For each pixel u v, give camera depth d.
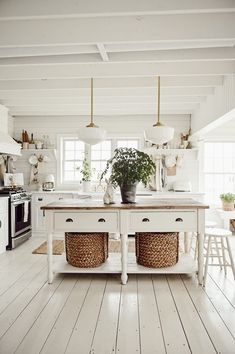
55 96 4.88
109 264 3.72
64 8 2.33
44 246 5.26
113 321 2.62
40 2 2.34
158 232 3.56
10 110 6.00
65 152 6.86
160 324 2.57
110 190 3.59
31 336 2.38
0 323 2.59
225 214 6.21
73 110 6.02
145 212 3.36
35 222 6.11
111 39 2.70
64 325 2.55
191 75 3.82
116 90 4.82
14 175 5.84
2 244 4.84
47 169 6.73
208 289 3.32
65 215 3.40
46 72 3.87
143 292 3.23
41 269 4.02
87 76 3.83
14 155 6.04
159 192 6.23
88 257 3.57
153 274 3.79
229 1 2.26
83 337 2.37
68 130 6.69
